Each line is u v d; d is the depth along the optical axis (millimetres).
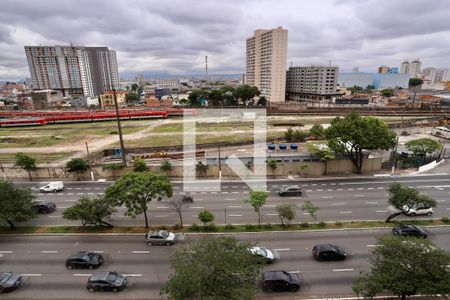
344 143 51000
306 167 52656
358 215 37281
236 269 18859
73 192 47344
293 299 23219
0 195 32312
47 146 76938
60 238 32781
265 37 183625
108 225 34406
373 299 23047
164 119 121750
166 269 27031
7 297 23812
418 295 23219
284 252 29281
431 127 91875
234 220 36469
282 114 126688
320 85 181125
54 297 23797
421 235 31203
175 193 45469
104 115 116500
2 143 80500
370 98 186375
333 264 27359
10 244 31703
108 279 24344
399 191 33344
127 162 61312
